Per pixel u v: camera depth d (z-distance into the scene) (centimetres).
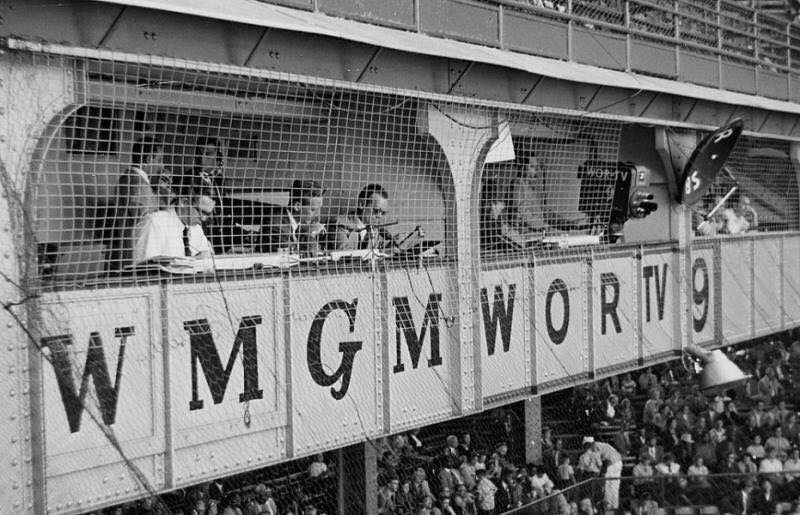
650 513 1109
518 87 1206
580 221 1366
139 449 784
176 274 845
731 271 1752
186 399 822
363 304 1002
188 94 878
